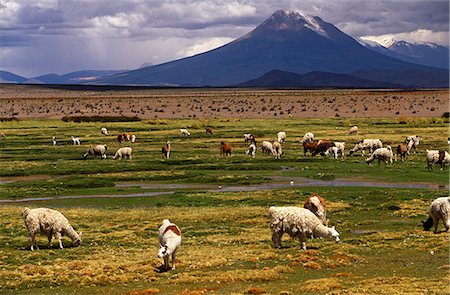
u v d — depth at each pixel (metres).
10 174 60.91
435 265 24.28
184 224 36.41
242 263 25.69
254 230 34.03
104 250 29.30
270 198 44.38
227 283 22.66
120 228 35.22
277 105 176.25
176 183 55.09
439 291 20.00
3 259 27.44
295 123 119.00
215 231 33.81
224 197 45.47
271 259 26.08
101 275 23.70
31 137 97.19
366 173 56.72
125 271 24.61
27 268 25.36
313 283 21.86
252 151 71.69
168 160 67.69
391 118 128.50
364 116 141.50
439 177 53.22
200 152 75.94
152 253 28.36
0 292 22.06
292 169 61.03
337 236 27.47
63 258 27.53
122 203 44.75
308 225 27.69
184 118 144.25
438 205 30.58
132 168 63.50
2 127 118.00
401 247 27.58
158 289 21.88
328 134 95.00
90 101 197.38
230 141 88.44
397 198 43.28
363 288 20.72
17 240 31.70
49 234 29.95
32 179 58.91
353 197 44.09
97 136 99.12
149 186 53.53
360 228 34.06
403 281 21.80
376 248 27.64
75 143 87.44
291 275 23.66
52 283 23.06
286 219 27.83
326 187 49.12
